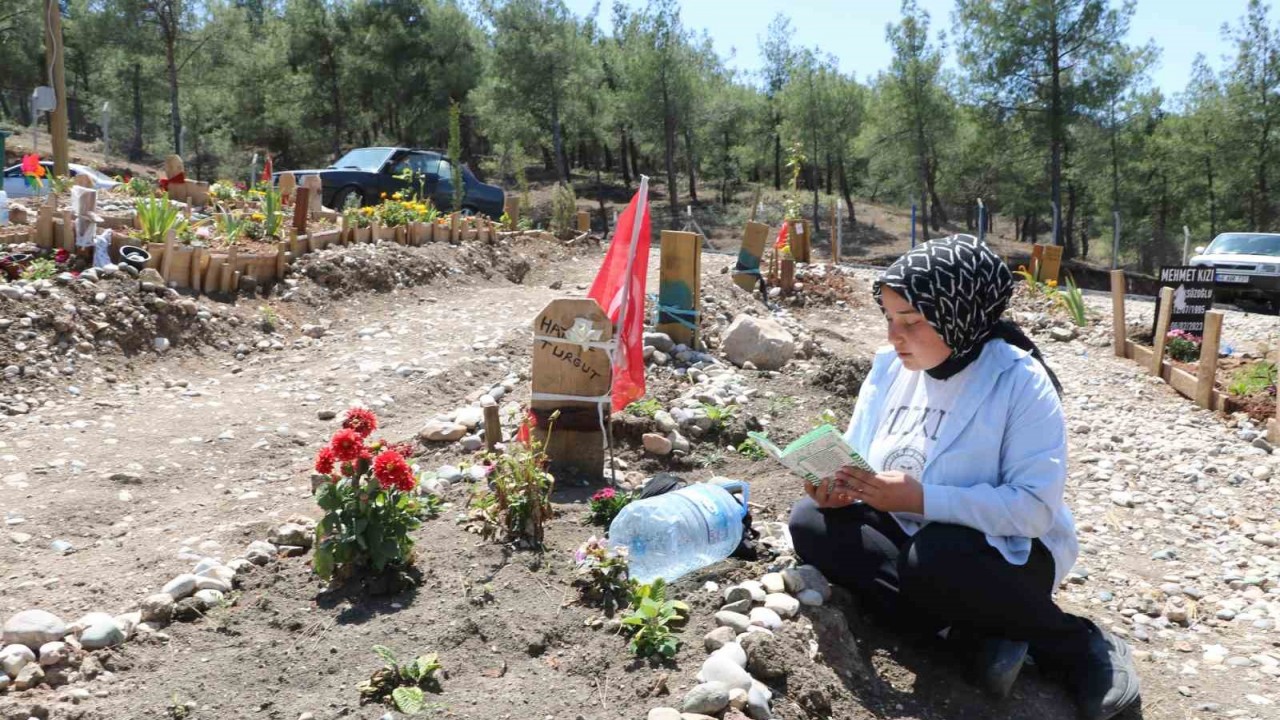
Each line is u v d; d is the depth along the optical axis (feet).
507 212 49.16
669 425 16.97
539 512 12.36
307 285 28.50
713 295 27.30
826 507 10.85
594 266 45.98
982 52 108.99
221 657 9.98
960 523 9.62
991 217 172.96
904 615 10.66
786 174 197.06
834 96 141.49
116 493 15.17
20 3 126.11
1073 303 35.58
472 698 9.21
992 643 10.00
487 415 15.64
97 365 21.59
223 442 17.84
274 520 13.61
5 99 168.66
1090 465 20.72
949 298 9.35
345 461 11.27
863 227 148.87
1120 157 123.95
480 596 10.89
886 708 9.66
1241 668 11.84
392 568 11.35
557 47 133.39
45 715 8.93
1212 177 131.03
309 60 142.61
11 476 15.65
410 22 147.84
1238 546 16.47
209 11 132.46
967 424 9.87
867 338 31.91
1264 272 53.21
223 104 137.28
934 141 120.78
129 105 141.69
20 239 25.45
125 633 10.19
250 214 35.27
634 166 192.54
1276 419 22.58
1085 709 9.88
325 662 9.84
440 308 30.04
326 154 148.87
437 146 164.35
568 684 9.46
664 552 11.66
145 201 30.04
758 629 9.87
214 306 25.50
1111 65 106.83
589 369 15.14
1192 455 21.58
